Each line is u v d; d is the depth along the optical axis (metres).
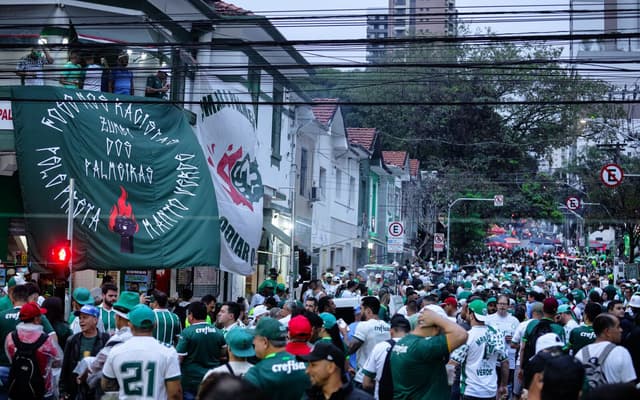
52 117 15.68
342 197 38.16
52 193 15.30
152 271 20.00
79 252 15.30
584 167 55.41
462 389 11.57
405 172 50.50
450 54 59.56
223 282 23.70
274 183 27.22
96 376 8.73
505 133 60.00
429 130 60.97
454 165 60.75
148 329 7.88
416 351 7.69
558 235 110.50
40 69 17.41
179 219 16.92
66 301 13.77
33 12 18.69
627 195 51.28
